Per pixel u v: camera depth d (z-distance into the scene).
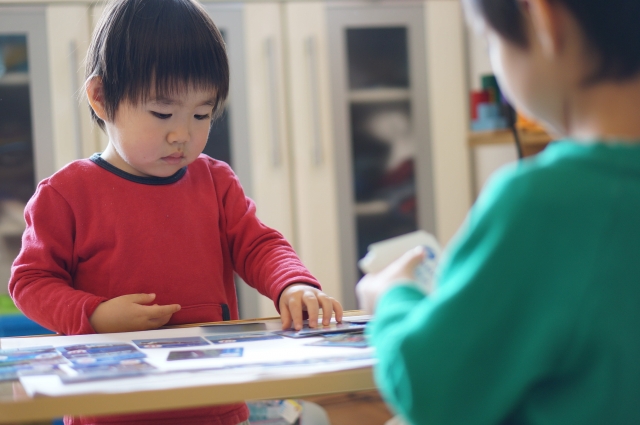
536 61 0.49
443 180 2.21
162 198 0.97
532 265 0.43
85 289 0.94
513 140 1.60
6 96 1.96
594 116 0.48
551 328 0.42
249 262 0.99
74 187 0.95
